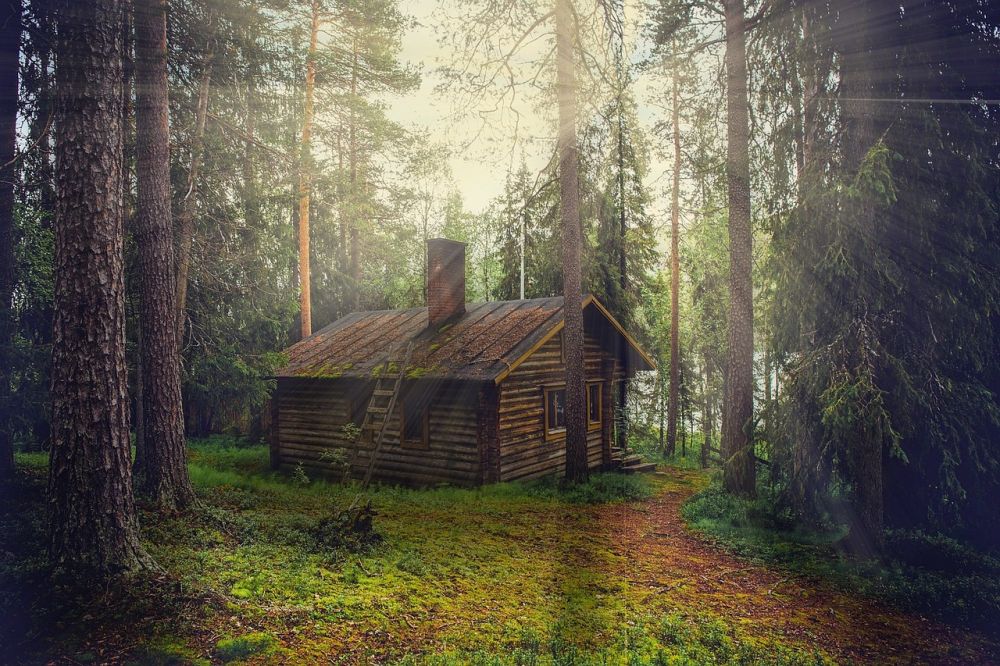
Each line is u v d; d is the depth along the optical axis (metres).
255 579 5.25
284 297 15.26
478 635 4.62
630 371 15.73
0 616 4.06
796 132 8.34
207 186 11.66
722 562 7.22
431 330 13.90
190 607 4.46
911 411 7.32
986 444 7.50
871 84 7.55
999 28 7.39
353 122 14.54
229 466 14.12
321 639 4.32
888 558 7.18
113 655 3.76
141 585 4.62
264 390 13.77
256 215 12.93
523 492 11.02
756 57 8.88
